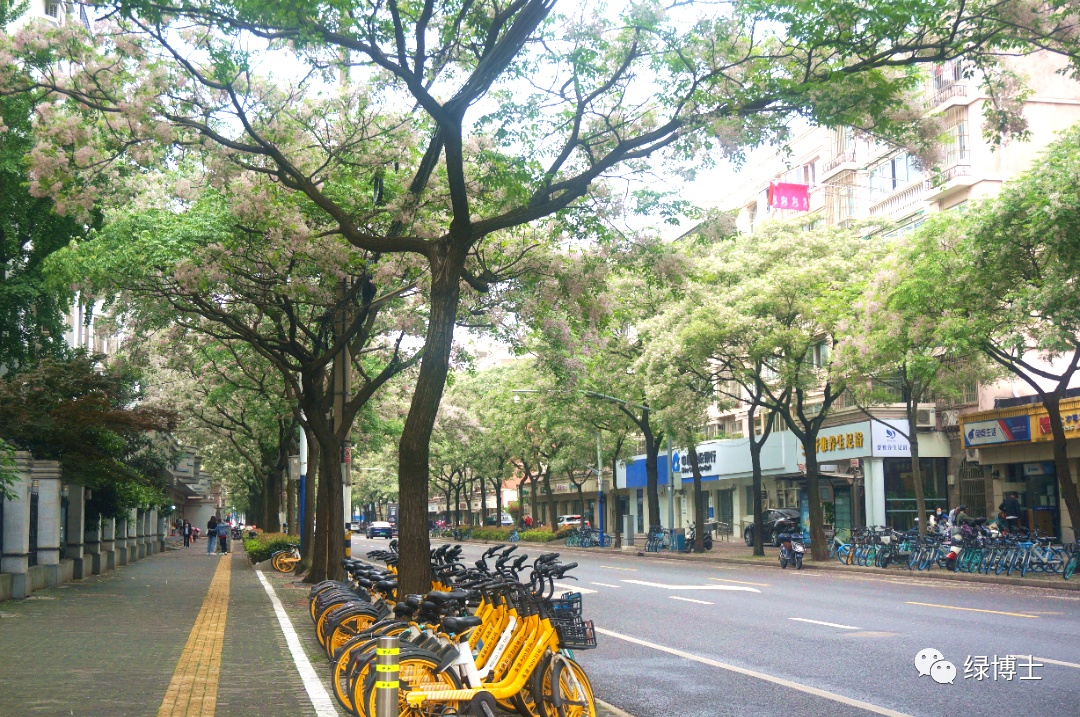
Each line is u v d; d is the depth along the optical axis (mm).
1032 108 35562
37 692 9344
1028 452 34031
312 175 16328
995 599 19656
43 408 23016
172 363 29812
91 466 23766
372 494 102750
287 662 11273
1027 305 22344
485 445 64375
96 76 14016
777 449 49312
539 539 59156
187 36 13820
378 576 12211
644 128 13945
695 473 42781
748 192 53969
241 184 16906
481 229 12156
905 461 40656
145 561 38844
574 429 50500
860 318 27641
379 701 6137
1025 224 21719
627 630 15312
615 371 41344
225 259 18734
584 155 14422
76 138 14570
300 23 11383
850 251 33000
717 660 12109
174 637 13711
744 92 11742
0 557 19969
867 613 16969
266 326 25266
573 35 12273
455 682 7090
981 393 37406
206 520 86375
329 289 20641
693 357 32531
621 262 15344
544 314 19188
